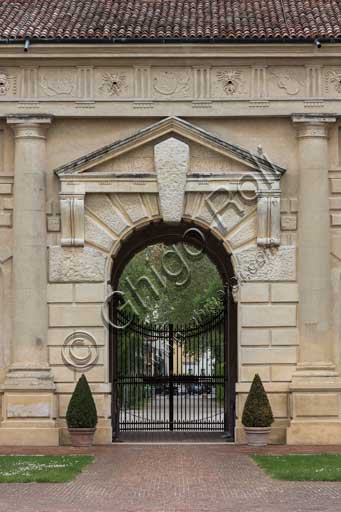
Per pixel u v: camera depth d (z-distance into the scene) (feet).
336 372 157.38
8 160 159.94
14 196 158.71
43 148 159.02
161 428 180.14
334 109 158.30
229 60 158.71
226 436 167.53
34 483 117.80
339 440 154.40
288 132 159.94
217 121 159.84
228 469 129.49
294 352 157.89
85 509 101.45
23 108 158.30
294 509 100.78
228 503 104.78
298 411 155.12
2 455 143.02
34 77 159.02
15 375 155.74
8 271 159.02
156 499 107.55
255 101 158.30
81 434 152.56
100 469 130.00
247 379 157.79
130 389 201.05
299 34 157.07
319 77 158.71
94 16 165.68
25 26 160.86
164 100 158.51
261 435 152.87
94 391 157.38
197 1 173.78
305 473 123.24
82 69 159.22
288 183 159.43
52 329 158.10
